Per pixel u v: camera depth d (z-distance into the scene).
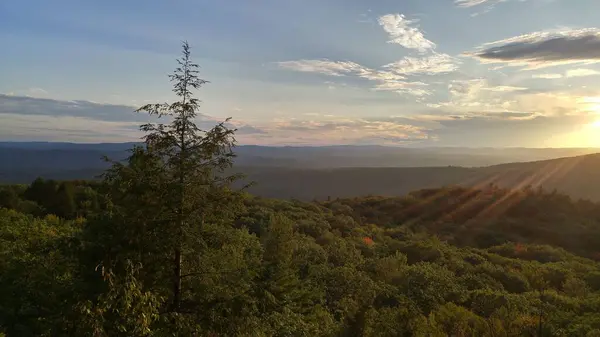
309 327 9.12
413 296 16.17
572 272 24.47
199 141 6.14
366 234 34.09
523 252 34.06
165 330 5.42
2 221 17.72
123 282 4.95
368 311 12.92
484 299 16.22
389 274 19.22
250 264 7.54
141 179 5.78
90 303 4.67
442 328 12.21
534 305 16.02
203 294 6.02
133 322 4.90
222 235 6.31
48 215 21.16
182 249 5.86
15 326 7.17
